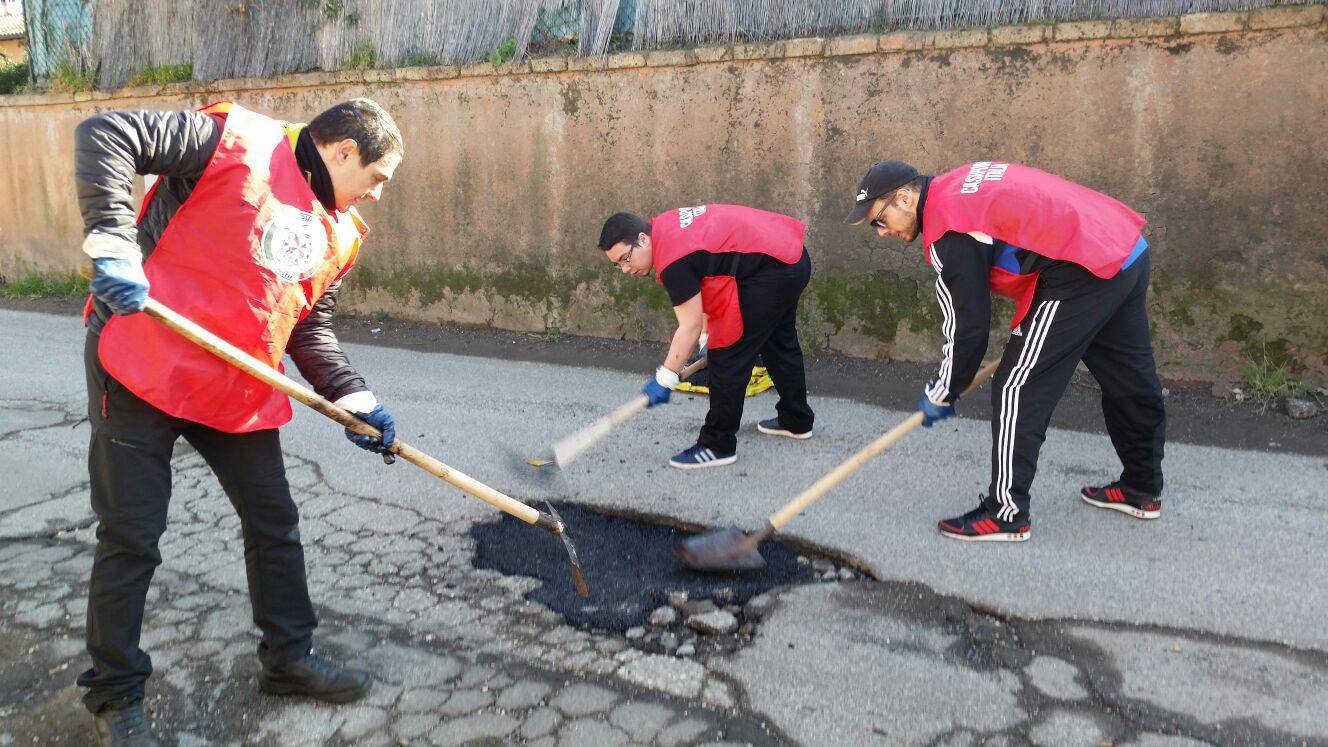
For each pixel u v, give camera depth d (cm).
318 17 805
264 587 256
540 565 346
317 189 238
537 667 279
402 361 675
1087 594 308
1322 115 471
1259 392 500
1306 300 493
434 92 740
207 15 867
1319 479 399
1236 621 289
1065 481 405
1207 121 496
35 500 412
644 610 311
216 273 223
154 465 232
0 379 629
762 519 378
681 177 653
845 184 597
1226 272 507
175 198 226
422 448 478
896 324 602
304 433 491
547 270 723
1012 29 529
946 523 354
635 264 398
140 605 237
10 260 1044
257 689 271
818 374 595
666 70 641
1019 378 337
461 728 252
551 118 693
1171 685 259
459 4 736
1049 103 530
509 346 710
